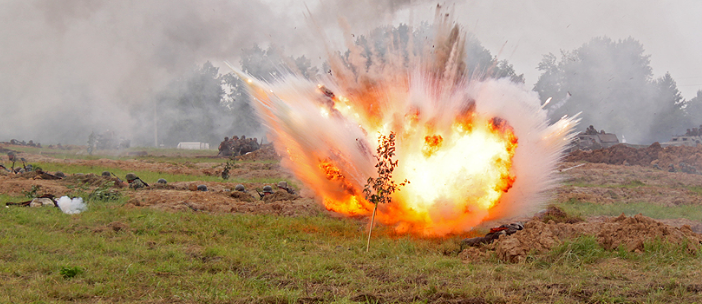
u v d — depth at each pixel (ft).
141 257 35.81
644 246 36.24
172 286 29.17
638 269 32.22
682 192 109.60
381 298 26.63
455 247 41.06
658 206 82.38
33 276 30.63
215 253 37.37
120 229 45.85
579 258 34.40
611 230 39.27
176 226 48.42
